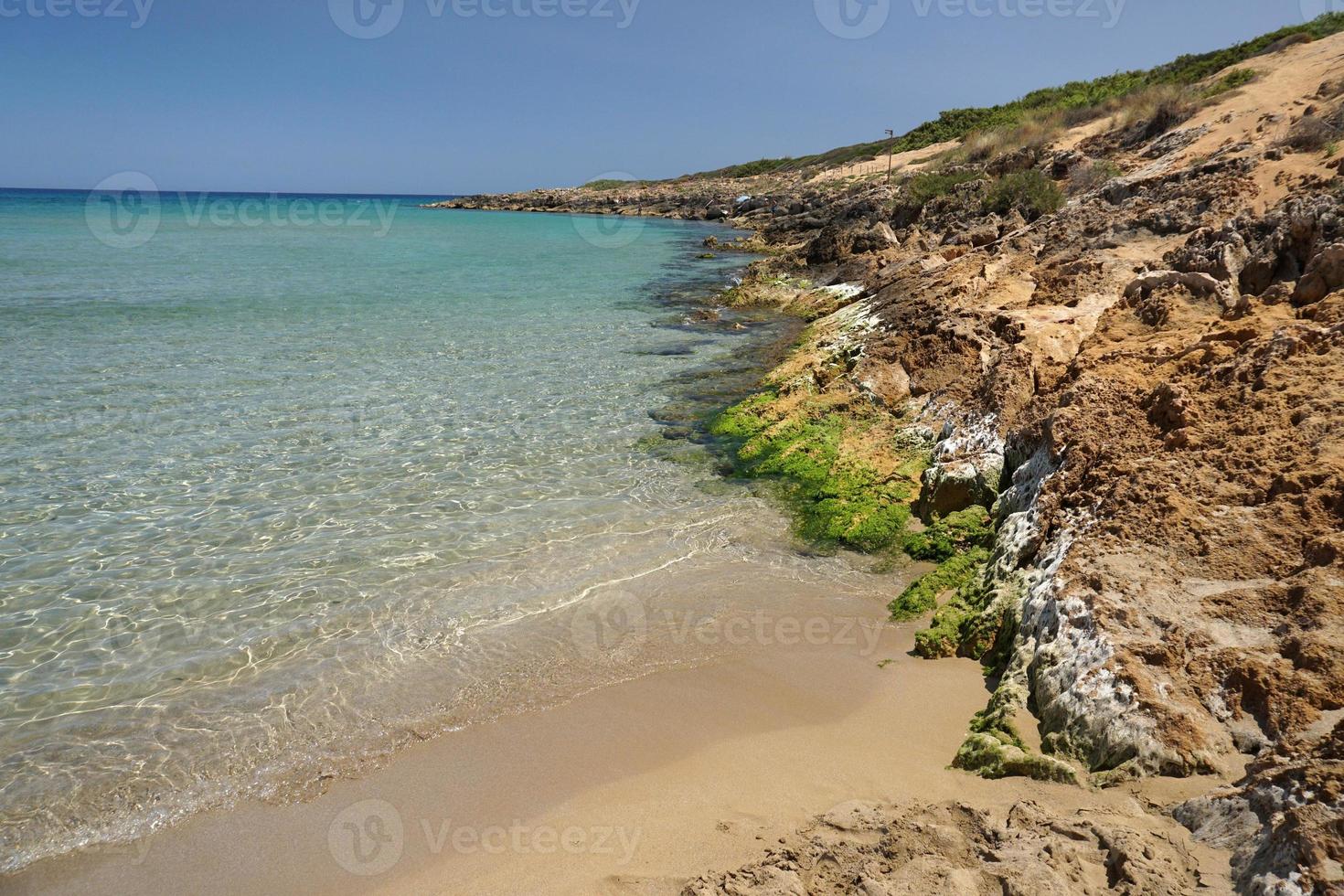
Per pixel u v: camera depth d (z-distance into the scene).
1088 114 42.81
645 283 36.09
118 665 7.64
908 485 11.29
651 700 7.11
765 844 5.05
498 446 13.73
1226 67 39.66
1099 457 8.35
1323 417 7.25
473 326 24.55
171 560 9.62
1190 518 6.66
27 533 10.14
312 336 22.28
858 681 7.28
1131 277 15.50
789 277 33.09
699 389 17.50
